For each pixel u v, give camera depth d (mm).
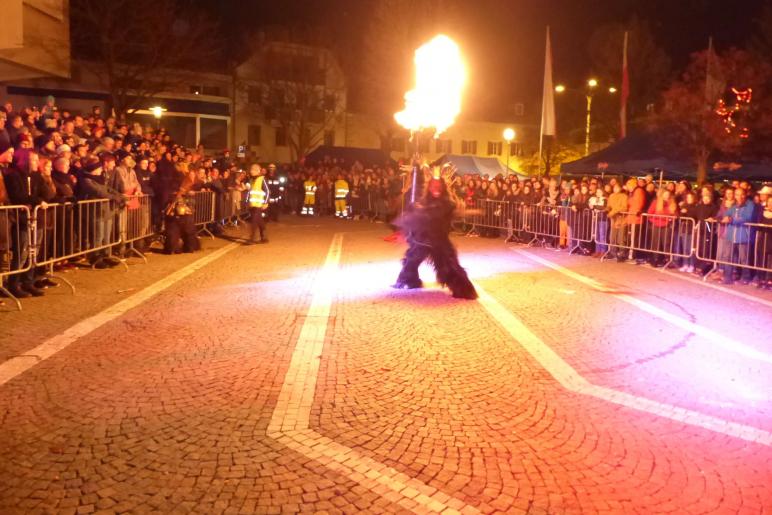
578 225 15383
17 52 13578
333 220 25344
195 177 16609
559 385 5711
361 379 5707
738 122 21328
